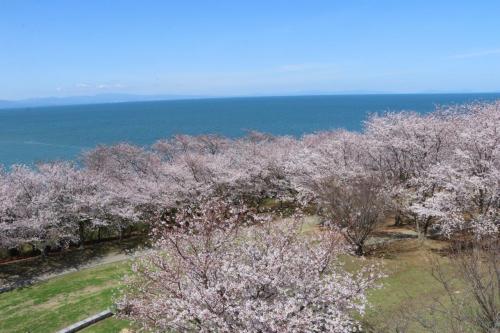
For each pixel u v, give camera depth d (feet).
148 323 33.88
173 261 36.83
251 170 95.45
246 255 34.27
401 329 34.50
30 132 390.83
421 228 69.41
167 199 82.64
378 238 66.44
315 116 469.57
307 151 81.46
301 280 32.58
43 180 75.61
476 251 38.70
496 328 28.66
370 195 58.80
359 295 33.65
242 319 28.02
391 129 73.46
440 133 69.05
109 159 123.34
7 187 71.51
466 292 38.55
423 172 66.59
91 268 65.82
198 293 29.22
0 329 46.06
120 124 452.76
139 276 41.24
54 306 51.19
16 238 65.57
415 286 47.06
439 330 34.65
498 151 57.57
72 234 72.84
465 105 82.69
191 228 37.24
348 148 79.61
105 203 76.38
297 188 76.84
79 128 418.51
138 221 79.92
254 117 495.82
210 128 368.07
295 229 39.55
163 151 151.02
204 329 28.55
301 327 28.37
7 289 57.88
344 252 44.96
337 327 29.86
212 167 93.35
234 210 42.78
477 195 57.47
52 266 67.10
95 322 45.37
